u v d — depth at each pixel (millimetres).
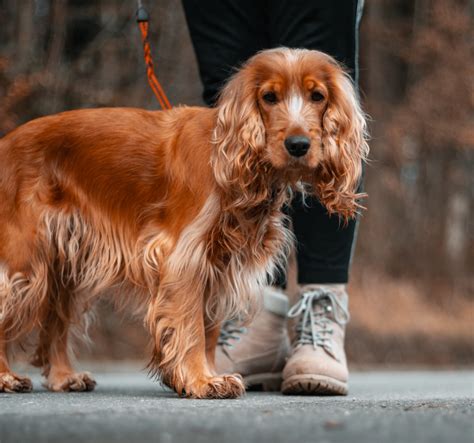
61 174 3990
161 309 3590
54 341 4203
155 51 9805
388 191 12914
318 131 3639
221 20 4312
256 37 4332
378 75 13680
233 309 3760
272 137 3559
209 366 3836
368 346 10070
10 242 3863
